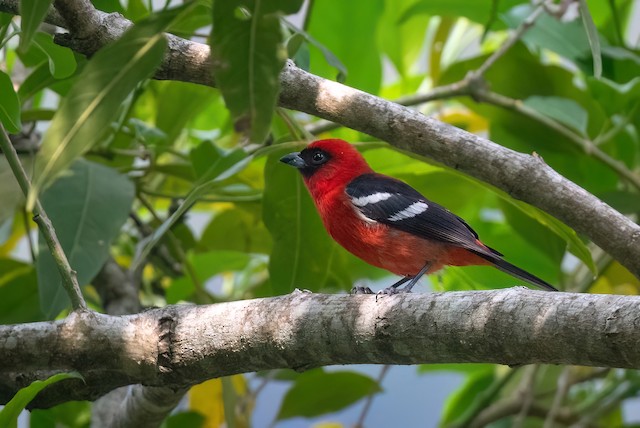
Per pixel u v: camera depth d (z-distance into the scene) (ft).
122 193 32.89
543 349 19.90
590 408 44.50
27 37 17.49
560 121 40.60
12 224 43.01
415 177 39.60
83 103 16.78
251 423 40.73
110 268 37.63
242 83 17.24
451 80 43.39
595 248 43.45
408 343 21.91
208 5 26.78
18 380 25.79
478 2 41.83
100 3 31.63
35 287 37.35
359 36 43.16
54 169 16.34
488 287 40.86
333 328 22.74
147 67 17.28
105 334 23.77
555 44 39.52
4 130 24.36
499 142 42.57
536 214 29.09
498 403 45.44
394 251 35.04
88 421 41.83
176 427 39.52
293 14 16.89
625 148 42.19
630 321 18.54
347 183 36.11
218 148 34.78
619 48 39.70
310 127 39.24
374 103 25.84
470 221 44.88
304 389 40.04
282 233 34.12
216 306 24.34
